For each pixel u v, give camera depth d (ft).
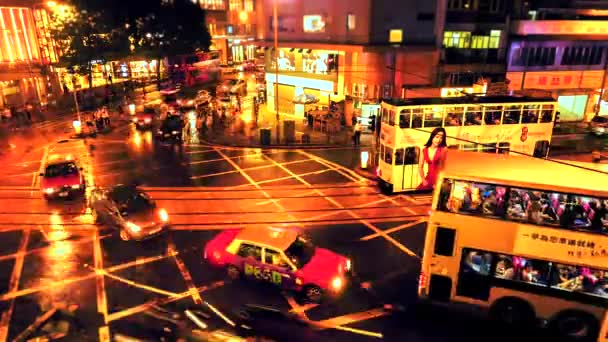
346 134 105.81
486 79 103.55
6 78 133.18
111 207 53.16
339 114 109.81
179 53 174.19
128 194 54.80
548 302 35.88
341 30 111.45
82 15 138.82
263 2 130.82
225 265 44.04
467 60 114.32
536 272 35.53
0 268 45.83
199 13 178.19
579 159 78.02
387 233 53.93
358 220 57.62
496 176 35.50
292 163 82.38
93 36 139.03
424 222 57.11
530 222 34.86
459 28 112.47
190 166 80.43
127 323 37.14
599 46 119.85
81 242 51.65
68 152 90.22
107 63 168.55
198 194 66.33
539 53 117.29
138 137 102.78
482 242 36.04
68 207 61.87
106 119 114.42
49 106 141.59
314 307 39.70
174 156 86.94
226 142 97.30
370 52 105.09
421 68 110.22
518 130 67.00
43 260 47.47
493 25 114.52
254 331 36.29
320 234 53.52
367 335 36.11
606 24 118.83
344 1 108.78
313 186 70.03
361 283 43.34
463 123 64.49
